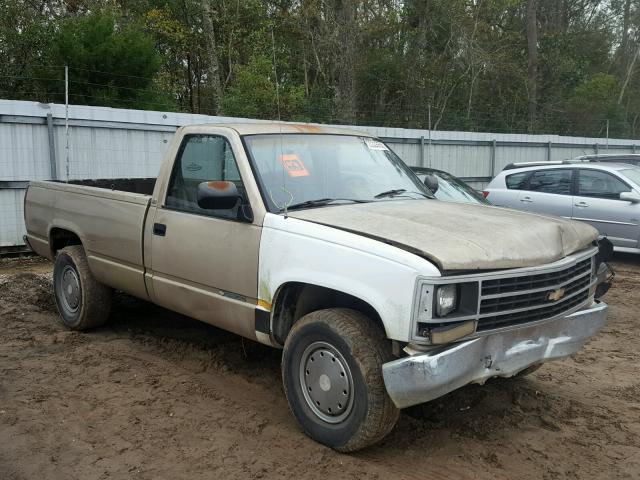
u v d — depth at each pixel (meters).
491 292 3.54
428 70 26.05
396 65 26.00
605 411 4.55
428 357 3.30
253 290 4.18
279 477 3.54
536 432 4.16
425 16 25.67
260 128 4.75
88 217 5.80
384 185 4.84
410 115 24.36
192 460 3.73
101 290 6.00
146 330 6.27
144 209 5.12
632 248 10.02
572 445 4.00
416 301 3.32
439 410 4.45
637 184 10.20
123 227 5.34
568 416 4.44
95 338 6.02
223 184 4.09
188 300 4.78
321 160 4.74
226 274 4.37
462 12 26.08
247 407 4.46
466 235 3.69
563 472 3.67
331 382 3.75
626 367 5.57
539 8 34.25
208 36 20.78
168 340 5.92
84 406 4.46
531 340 3.84
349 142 5.11
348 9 22.19
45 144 9.94
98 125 10.39
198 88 24.88
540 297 3.78
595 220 10.34
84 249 6.06
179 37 22.48
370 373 3.52
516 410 4.49
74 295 6.16
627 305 7.82
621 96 33.44
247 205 4.26
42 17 18.94
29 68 16.17
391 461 3.74
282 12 24.27
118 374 5.08
